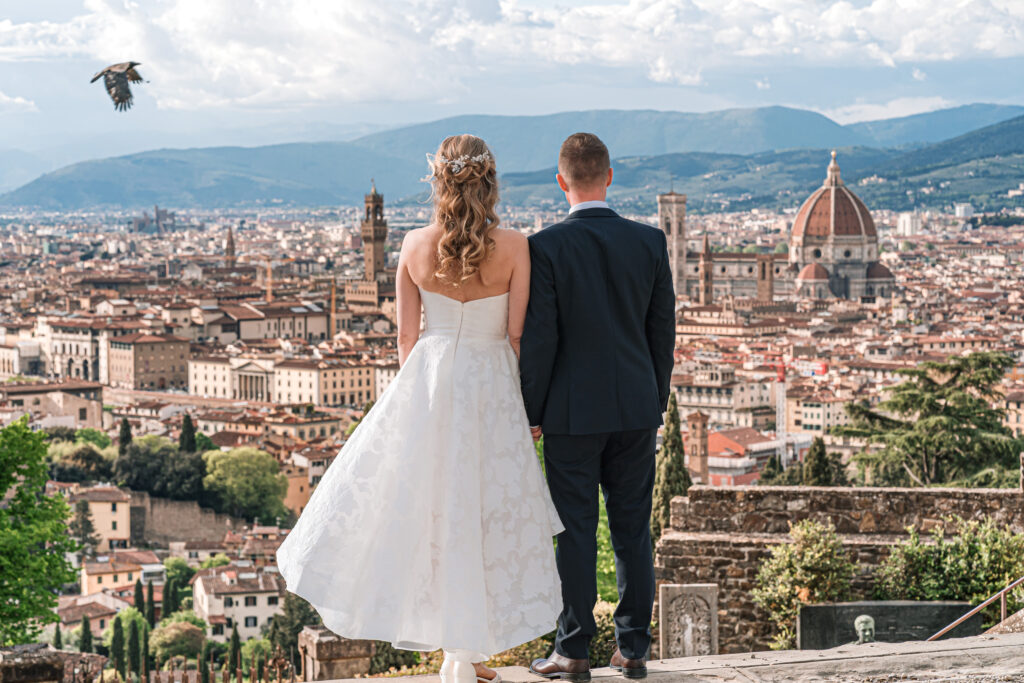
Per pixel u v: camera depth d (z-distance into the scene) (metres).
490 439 7.60
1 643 33.22
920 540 17.75
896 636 16.61
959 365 50.00
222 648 109.50
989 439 47.12
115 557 145.38
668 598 17.11
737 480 170.12
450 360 7.64
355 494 7.48
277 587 122.38
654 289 8.12
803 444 191.62
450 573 7.29
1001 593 13.99
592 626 8.12
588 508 8.05
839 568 17.20
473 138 7.61
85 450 183.62
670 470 46.09
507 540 7.50
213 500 173.00
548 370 7.80
